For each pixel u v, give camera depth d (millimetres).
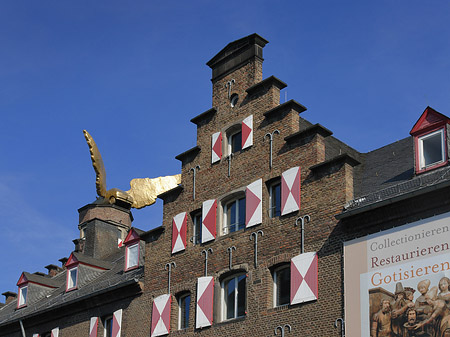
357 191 26016
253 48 30594
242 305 27047
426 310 21031
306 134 26797
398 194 23031
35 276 43250
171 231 31297
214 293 27984
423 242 21766
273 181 27547
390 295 22047
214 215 29219
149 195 50094
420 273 21531
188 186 31188
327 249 24469
